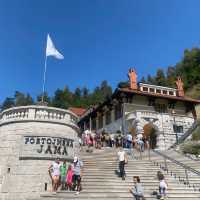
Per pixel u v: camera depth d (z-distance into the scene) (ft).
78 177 52.29
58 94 378.12
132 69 143.84
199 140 104.63
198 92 215.10
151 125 119.75
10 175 57.57
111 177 57.67
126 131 122.62
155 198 49.47
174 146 111.14
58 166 55.72
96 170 61.36
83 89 419.74
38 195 55.16
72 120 67.15
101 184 53.78
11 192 56.03
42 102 73.77
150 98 134.51
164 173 62.13
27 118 61.26
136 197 45.83
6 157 59.82
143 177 58.95
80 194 49.44
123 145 96.78
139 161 69.31
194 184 57.31
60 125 62.75
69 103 358.84
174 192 52.37
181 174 62.69
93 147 89.15
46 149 58.75
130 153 80.07
